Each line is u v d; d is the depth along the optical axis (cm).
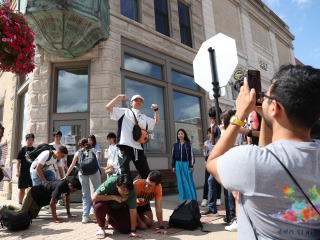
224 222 461
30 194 498
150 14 959
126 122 451
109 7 817
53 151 558
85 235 410
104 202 406
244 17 1528
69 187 514
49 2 654
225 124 394
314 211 97
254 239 102
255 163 101
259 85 125
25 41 399
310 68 108
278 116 111
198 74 412
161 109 927
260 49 1612
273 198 98
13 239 399
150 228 442
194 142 1014
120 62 816
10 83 1070
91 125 745
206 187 618
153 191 440
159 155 864
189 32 1141
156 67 947
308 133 110
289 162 99
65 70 814
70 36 714
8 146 970
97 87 768
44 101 765
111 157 591
